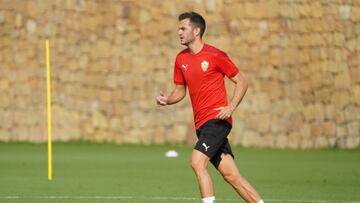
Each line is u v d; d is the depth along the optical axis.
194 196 41.34
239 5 72.19
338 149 72.06
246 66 72.31
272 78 72.00
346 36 72.00
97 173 53.50
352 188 45.31
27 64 76.00
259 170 55.91
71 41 75.31
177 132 74.38
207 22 72.62
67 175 52.19
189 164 59.88
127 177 51.00
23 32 75.94
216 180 49.62
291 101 71.94
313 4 71.81
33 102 76.12
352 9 72.00
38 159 63.81
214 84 30.05
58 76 75.75
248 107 72.56
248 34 72.19
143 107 74.81
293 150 71.62
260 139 72.56
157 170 55.56
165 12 74.00
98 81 75.31
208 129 29.70
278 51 71.81
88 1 75.00
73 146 74.62
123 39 74.75
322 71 72.00
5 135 77.12
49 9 75.50
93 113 75.62
